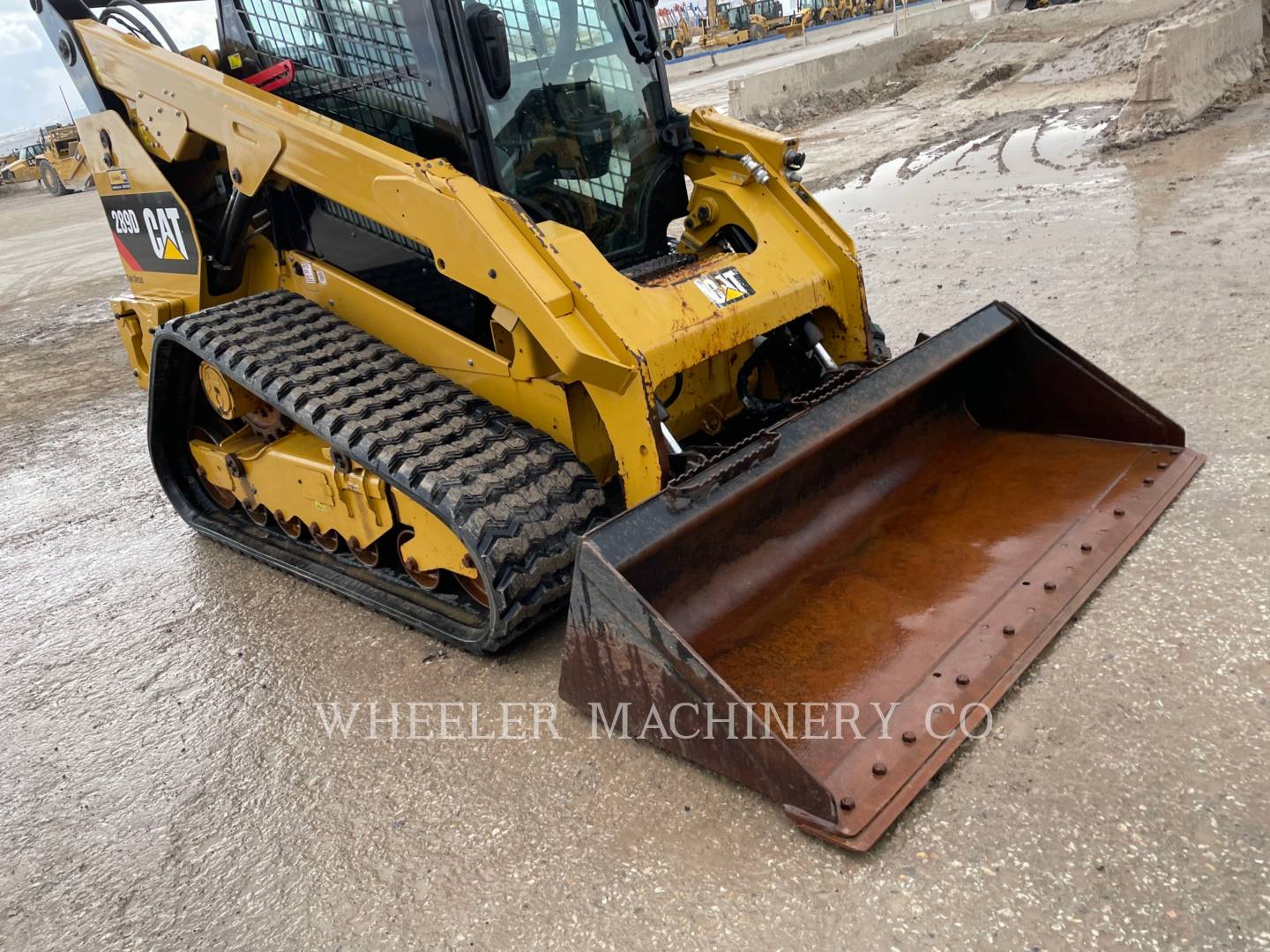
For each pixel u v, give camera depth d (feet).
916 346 11.10
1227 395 12.95
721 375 11.96
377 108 11.15
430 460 9.71
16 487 18.38
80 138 14.43
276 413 12.34
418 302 11.59
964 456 12.15
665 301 9.75
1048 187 26.63
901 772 7.59
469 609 10.87
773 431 9.47
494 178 10.52
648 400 9.14
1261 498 10.57
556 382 10.06
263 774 9.34
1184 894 6.48
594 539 8.15
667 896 7.18
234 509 14.88
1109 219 22.24
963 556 10.11
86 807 9.32
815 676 8.69
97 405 22.86
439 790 8.70
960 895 6.75
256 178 11.71
